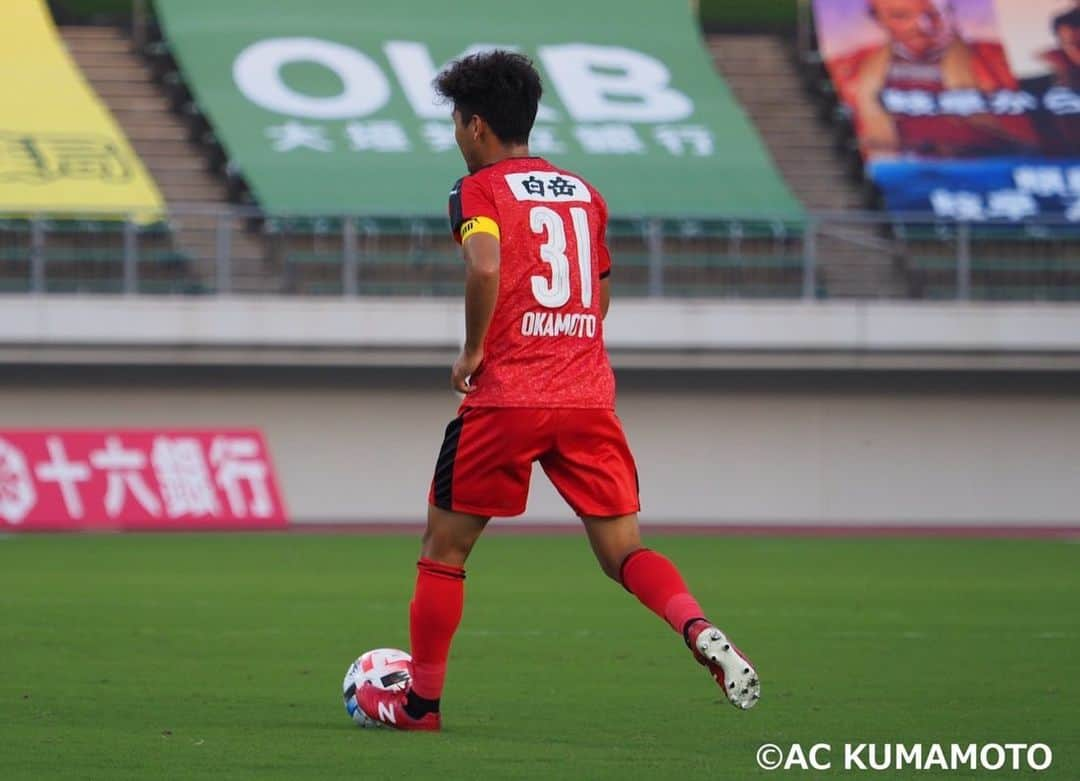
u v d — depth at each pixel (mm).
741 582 45594
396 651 19531
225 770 16031
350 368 75562
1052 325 75812
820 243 81125
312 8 91562
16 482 68125
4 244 76688
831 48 89562
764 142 88938
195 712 20500
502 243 17328
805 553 58531
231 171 81625
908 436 78000
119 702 21453
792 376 77375
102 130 82000
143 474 69375
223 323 73000
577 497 17547
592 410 17438
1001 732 19156
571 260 17516
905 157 86312
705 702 21719
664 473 77312
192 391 74938
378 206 80625
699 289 79312
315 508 75688
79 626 32594
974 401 78125
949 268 80688
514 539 65375
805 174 87562
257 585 43344
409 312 73875
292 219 78875
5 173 78438
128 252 74438
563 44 91375
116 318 72438
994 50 90125
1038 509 78312
